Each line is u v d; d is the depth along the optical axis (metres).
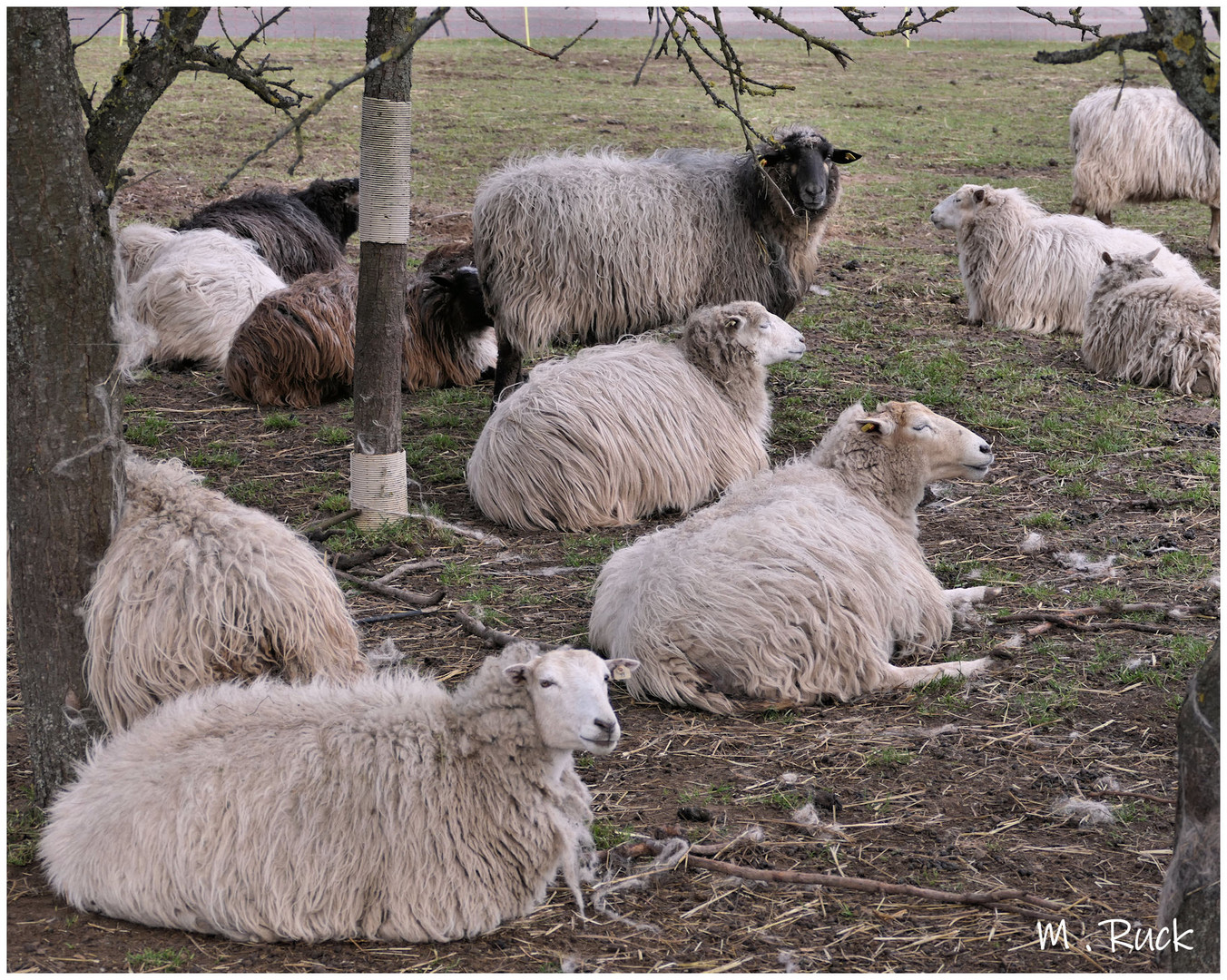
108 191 3.99
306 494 7.46
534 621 5.79
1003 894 3.64
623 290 8.12
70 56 3.81
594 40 29.38
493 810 3.48
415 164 17.44
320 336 9.11
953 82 25.39
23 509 4.00
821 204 8.16
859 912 3.60
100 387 4.02
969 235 11.32
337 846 3.39
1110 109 13.27
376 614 5.85
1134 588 6.13
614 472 7.00
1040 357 10.45
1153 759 4.54
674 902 3.66
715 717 4.90
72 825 3.59
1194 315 9.38
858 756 4.55
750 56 27.53
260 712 3.63
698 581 5.04
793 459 6.11
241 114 20.19
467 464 7.57
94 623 4.05
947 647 5.59
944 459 5.74
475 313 9.59
